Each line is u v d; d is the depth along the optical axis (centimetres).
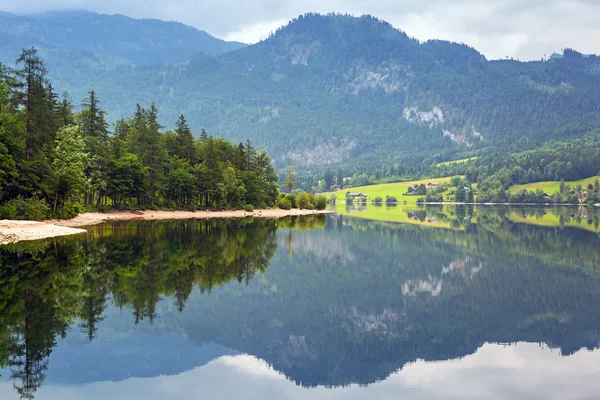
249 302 3566
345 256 6094
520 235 8762
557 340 2744
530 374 2248
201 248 6125
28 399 1923
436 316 3259
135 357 2417
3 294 3478
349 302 3653
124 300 3462
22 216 7588
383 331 2936
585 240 7769
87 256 5138
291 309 3428
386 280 4516
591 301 3631
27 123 8050
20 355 2395
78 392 2002
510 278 4562
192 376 2211
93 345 2558
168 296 3634
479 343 2712
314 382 2159
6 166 7294
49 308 3166
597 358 2455
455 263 5484
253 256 5800
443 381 2177
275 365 2373
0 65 8081
